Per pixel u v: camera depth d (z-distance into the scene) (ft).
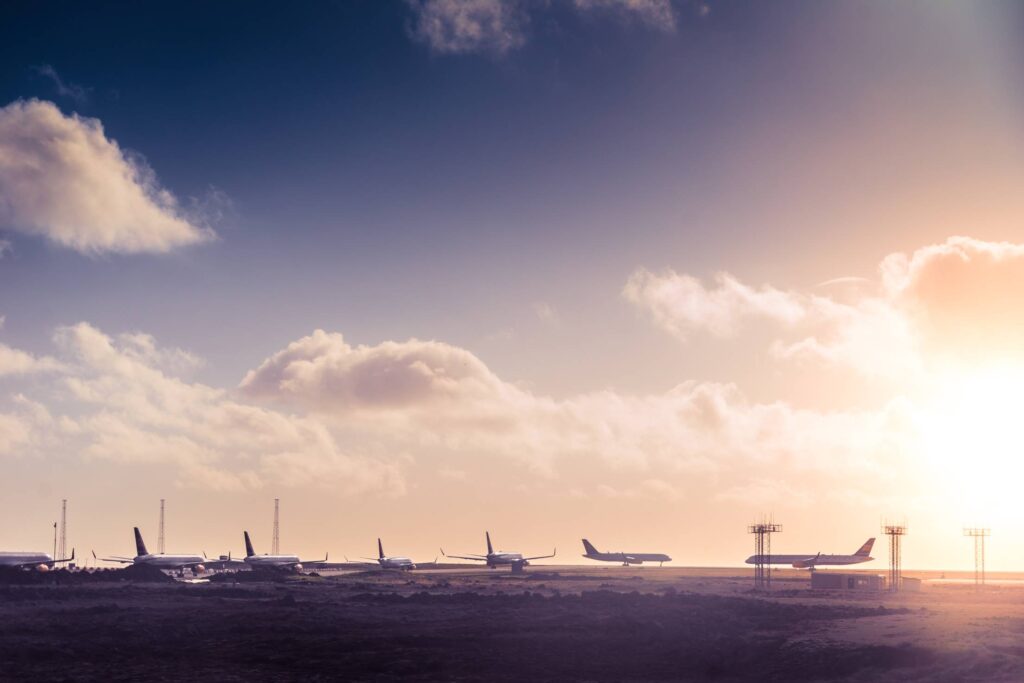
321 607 552.41
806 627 447.42
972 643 358.43
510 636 412.36
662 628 429.79
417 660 349.00
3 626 427.74
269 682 306.55
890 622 471.21
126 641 387.96
